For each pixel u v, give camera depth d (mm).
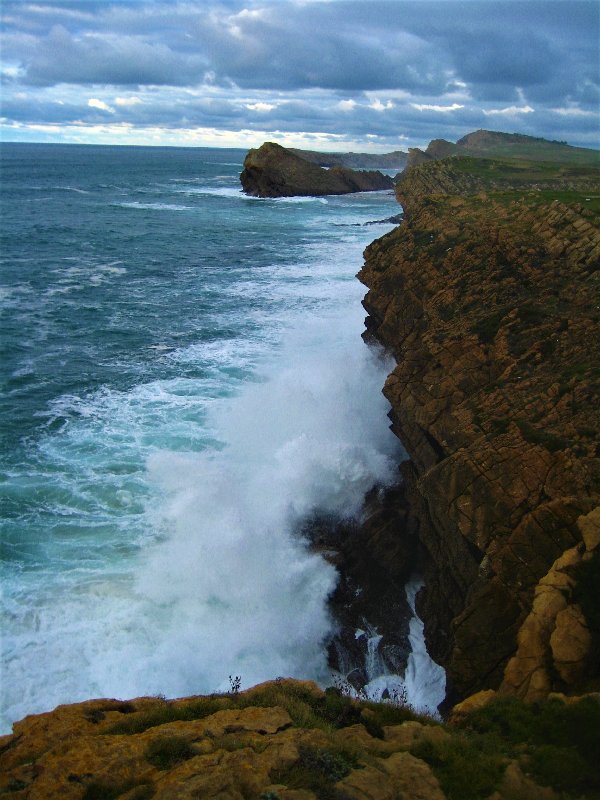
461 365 19969
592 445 14836
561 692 11234
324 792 7340
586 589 12141
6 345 35094
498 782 8273
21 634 16312
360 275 33375
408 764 8180
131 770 7910
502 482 15398
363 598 19312
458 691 14328
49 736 9062
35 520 20312
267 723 9102
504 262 25031
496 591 14109
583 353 18297
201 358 33656
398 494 22016
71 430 26047
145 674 16109
